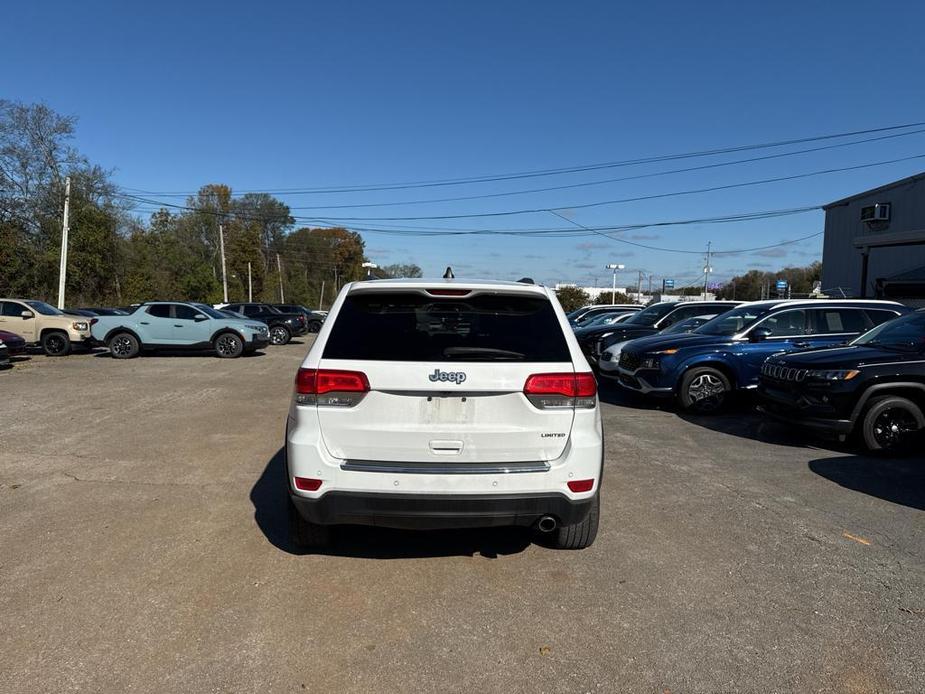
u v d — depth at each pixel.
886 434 6.52
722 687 2.63
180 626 3.08
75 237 36.84
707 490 5.33
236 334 18.22
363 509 3.30
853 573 3.71
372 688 2.61
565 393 3.35
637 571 3.74
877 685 2.65
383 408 3.29
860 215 27.56
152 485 5.41
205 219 75.06
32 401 9.89
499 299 3.65
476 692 2.59
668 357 9.15
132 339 17.77
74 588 3.47
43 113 36.03
